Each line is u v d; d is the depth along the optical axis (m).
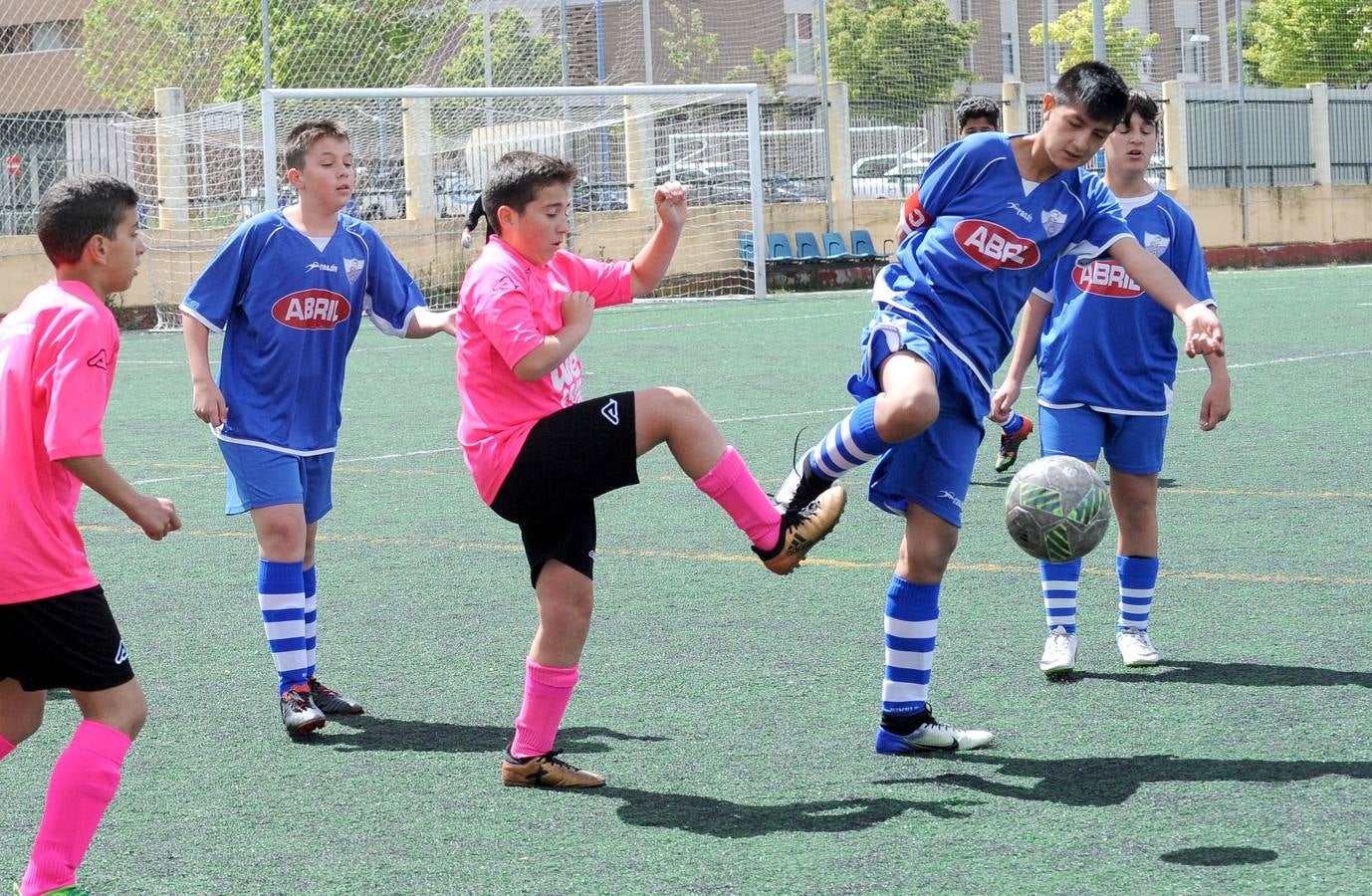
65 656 3.66
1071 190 4.82
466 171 26.84
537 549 4.49
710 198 29.58
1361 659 5.55
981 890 3.59
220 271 5.40
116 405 14.62
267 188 22.14
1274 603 6.41
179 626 6.62
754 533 4.46
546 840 4.05
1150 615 6.31
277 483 5.34
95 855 4.03
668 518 8.64
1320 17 41.84
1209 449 10.41
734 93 27.25
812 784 4.43
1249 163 35.91
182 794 4.52
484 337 4.52
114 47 25.48
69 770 3.64
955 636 6.07
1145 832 3.94
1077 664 5.67
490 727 5.14
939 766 4.57
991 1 49.19
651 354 17.78
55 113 24.20
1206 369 14.88
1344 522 7.96
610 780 4.54
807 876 3.72
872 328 4.74
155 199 24.41
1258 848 3.79
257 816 4.31
